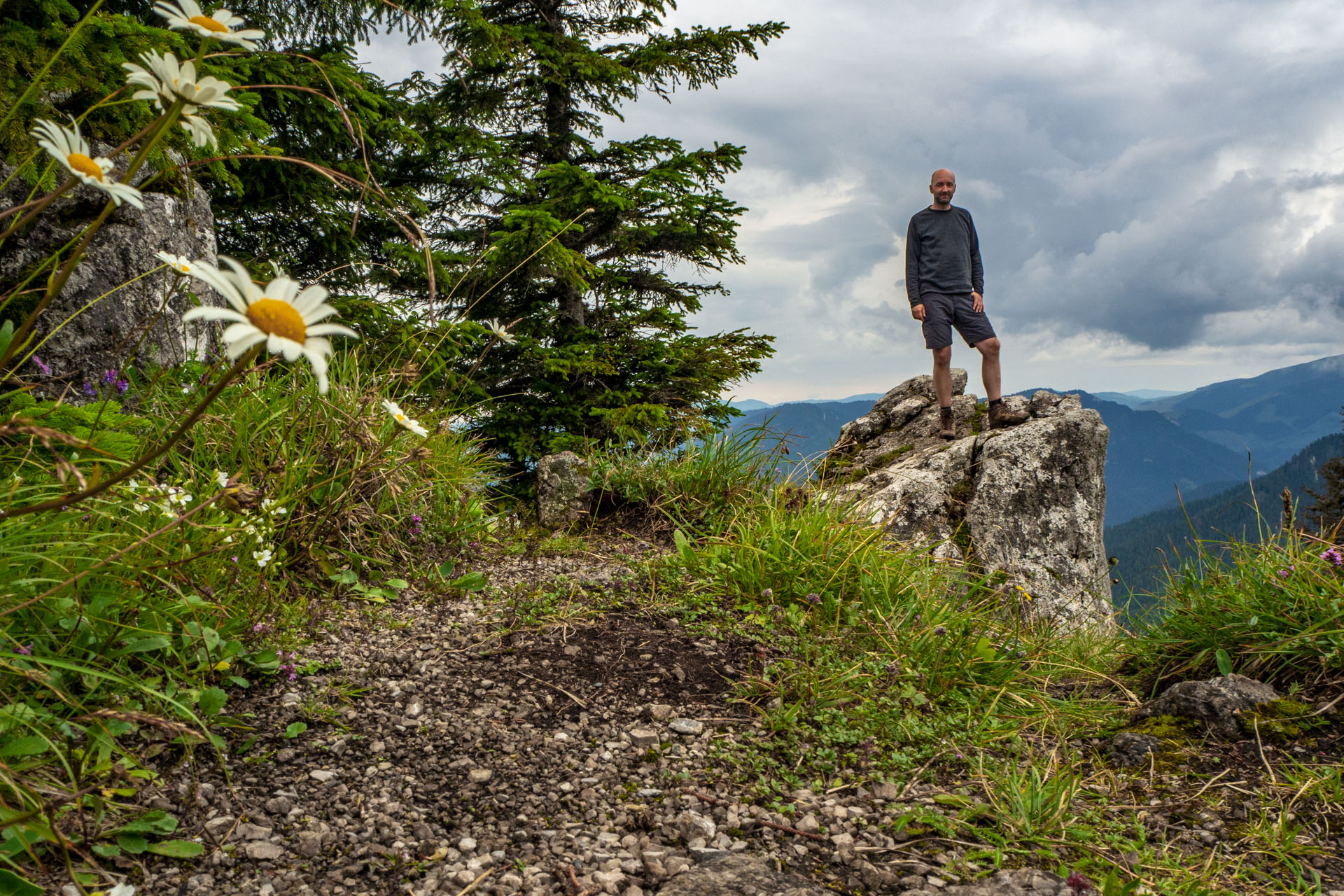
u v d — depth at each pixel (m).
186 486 2.62
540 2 10.45
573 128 11.44
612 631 2.96
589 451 5.35
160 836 1.58
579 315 10.26
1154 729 2.47
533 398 9.18
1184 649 2.99
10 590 1.78
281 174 6.11
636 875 1.65
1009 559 5.71
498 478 4.72
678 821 1.87
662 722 2.37
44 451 2.28
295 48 6.59
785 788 2.07
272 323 0.98
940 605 3.36
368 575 3.22
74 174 1.23
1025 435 6.08
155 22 5.06
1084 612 5.24
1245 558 3.05
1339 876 1.74
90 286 3.66
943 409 6.39
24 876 1.32
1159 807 2.06
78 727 1.67
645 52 9.97
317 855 1.62
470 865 1.64
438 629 2.87
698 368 9.62
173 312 4.06
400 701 2.31
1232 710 2.45
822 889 1.61
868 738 2.35
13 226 1.24
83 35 3.05
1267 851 1.83
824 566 3.43
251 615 2.44
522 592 3.29
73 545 1.89
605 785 2.02
